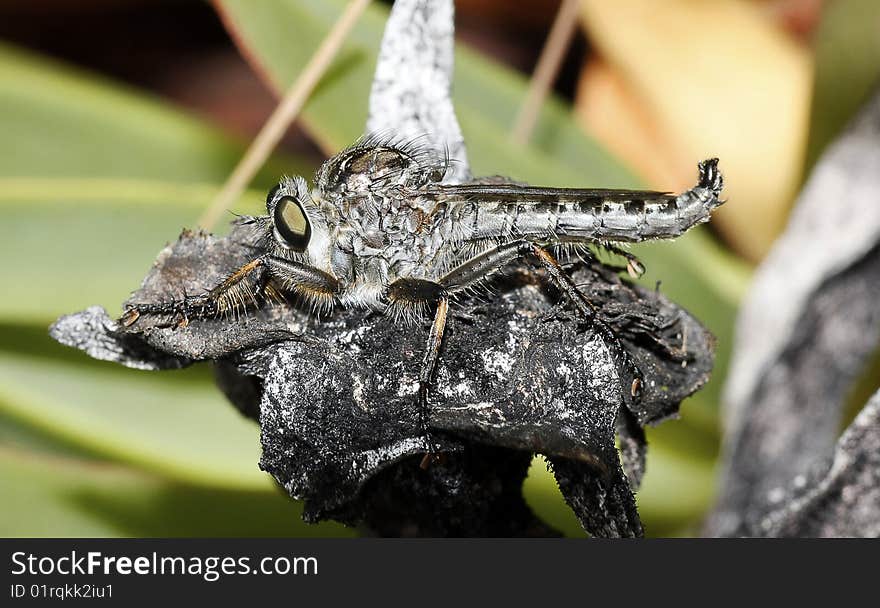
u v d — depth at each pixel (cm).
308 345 13
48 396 15
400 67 14
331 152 15
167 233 15
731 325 16
